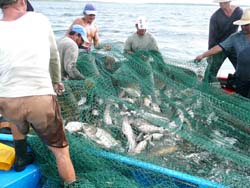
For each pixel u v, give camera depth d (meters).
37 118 3.73
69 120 5.28
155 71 6.66
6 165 4.25
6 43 3.65
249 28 6.86
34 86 3.69
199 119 5.83
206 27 32.84
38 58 3.71
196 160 4.90
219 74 8.84
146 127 5.31
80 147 4.55
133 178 4.52
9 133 5.08
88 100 5.41
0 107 3.78
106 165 4.55
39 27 3.78
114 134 5.16
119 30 28.31
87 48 7.03
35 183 4.34
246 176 4.65
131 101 5.94
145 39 7.93
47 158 4.46
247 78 7.07
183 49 18.41
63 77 6.21
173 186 4.36
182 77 6.98
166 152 4.99
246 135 5.58
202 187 4.31
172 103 6.02
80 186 4.09
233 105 6.03
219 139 5.53
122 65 6.59
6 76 3.68
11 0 3.72
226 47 7.29
